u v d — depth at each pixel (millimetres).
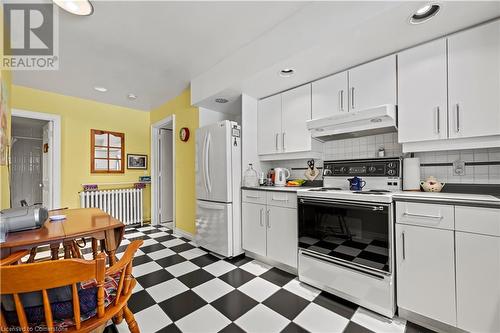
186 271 2273
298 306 1675
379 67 1865
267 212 2383
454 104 1524
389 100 1812
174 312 1607
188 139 3396
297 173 2877
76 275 851
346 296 1746
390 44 1689
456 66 1521
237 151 2707
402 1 1284
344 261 1753
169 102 3873
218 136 2691
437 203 1365
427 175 1896
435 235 1369
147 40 2113
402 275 1492
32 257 1794
